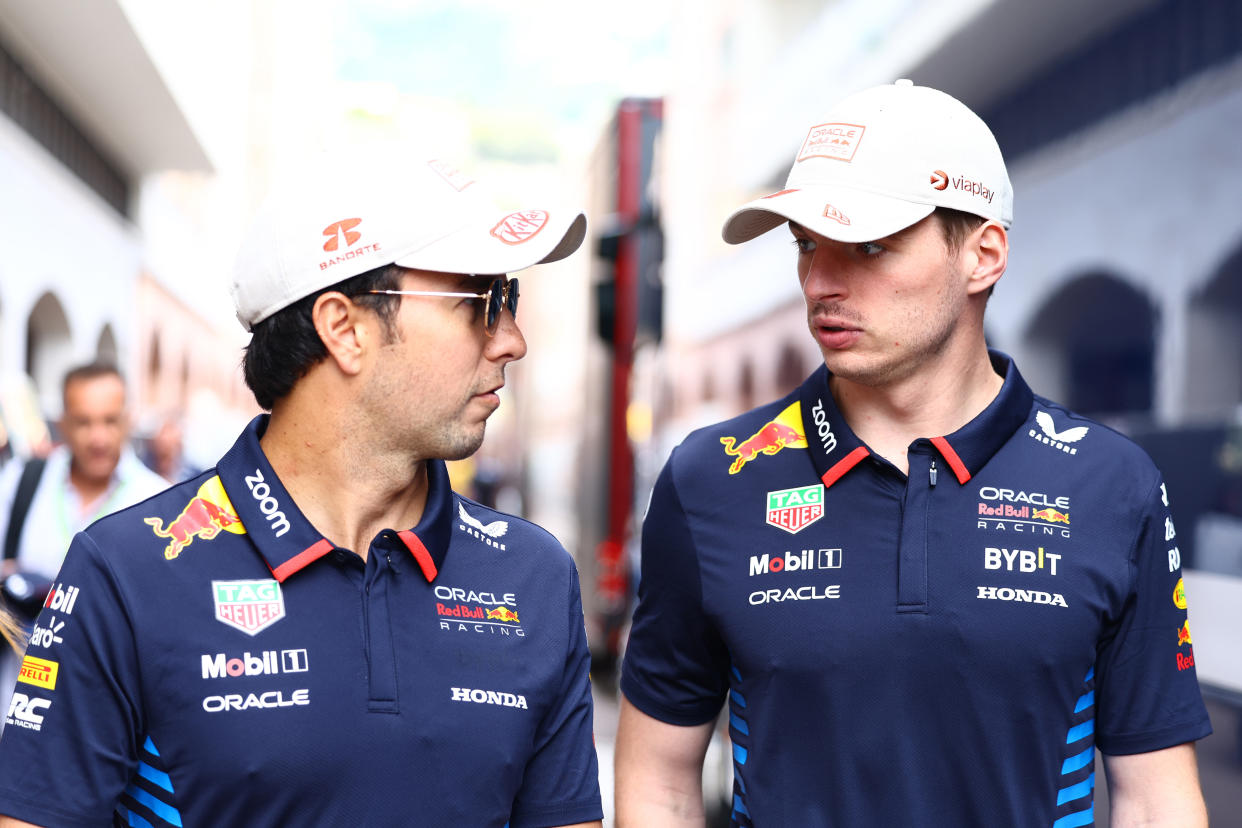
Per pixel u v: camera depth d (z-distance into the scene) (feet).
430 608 8.02
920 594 8.73
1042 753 8.64
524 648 8.28
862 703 8.75
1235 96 16.16
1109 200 19.62
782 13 27.30
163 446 40.19
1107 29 19.81
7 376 33.30
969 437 9.01
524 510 67.41
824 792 8.84
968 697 8.61
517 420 82.74
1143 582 8.92
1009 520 8.87
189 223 66.18
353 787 7.45
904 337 8.87
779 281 25.71
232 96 66.80
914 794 8.64
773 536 9.29
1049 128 22.02
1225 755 11.57
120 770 7.39
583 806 8.52
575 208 8.61
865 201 8.72
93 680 7.34
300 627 7.64
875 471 9.12
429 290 7.91
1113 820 9.15
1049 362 21.31
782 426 9.64
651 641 9.99
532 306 66.74
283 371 8.02
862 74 24.95
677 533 9.69
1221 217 16.38
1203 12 17.03
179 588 7.57
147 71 38.06
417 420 8.00
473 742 7.80
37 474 17.93
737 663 9.30
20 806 7.20
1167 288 17.66
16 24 34.17
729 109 30.71
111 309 47.55
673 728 10.02
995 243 9.11
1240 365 15.53
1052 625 8.63
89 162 44.96
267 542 7.73
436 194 8.04
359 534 8.11
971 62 22.80
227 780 7.32
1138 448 9.27
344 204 7.94
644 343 36.27
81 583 7.51
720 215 30.81
